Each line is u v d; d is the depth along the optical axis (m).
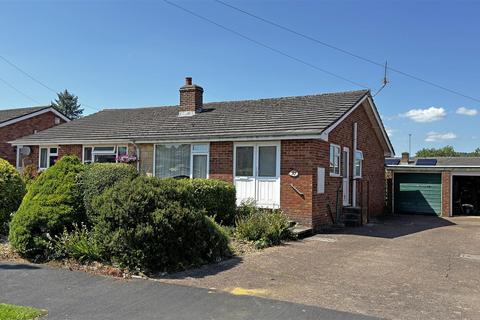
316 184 14.43
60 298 6.41
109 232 8.39
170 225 8.28
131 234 8.09
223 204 12.89
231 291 6.89
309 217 14.05
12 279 7.39
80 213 9.37
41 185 9.58
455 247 11.70
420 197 24.27
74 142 20.14
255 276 7.90
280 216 12.74
